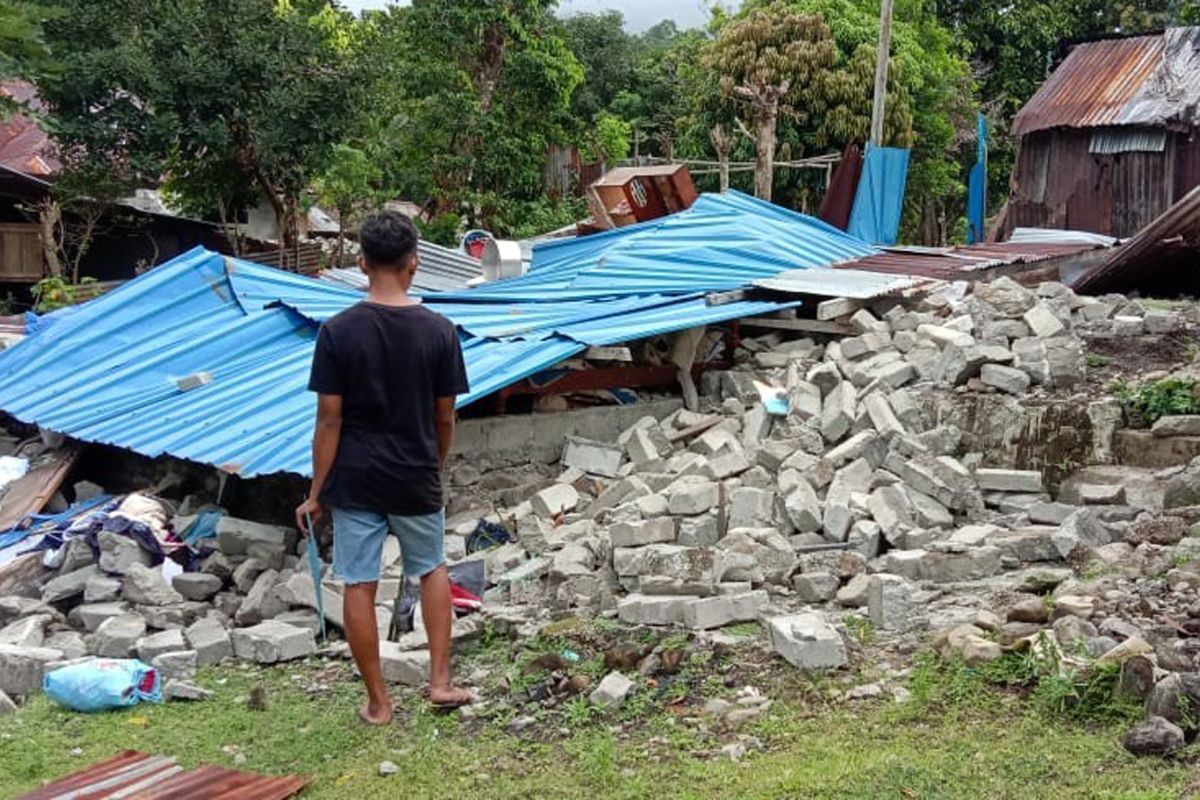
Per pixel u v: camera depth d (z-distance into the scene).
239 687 5.94
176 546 8.26
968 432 8.13
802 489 7.27
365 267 4.86
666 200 16.64
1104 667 4.40
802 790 4.00
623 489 7.97
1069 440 7.79
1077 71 21.86
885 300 10.30
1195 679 4.15
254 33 20.03
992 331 8.88
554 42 26.02
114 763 4.85
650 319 9.82
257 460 8.04
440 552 5.09
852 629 5.57
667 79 34.97
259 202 22.77
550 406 9.43
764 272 12.09
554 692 5.27
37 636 6.98
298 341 11.10
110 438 9.45
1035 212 21.83
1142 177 20.23
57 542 8.72
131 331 11.96
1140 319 9.42
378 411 4.72
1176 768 3.89
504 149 25.08
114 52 19.02
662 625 5.86
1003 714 4.48
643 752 4.57
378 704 5.12
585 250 14.07
